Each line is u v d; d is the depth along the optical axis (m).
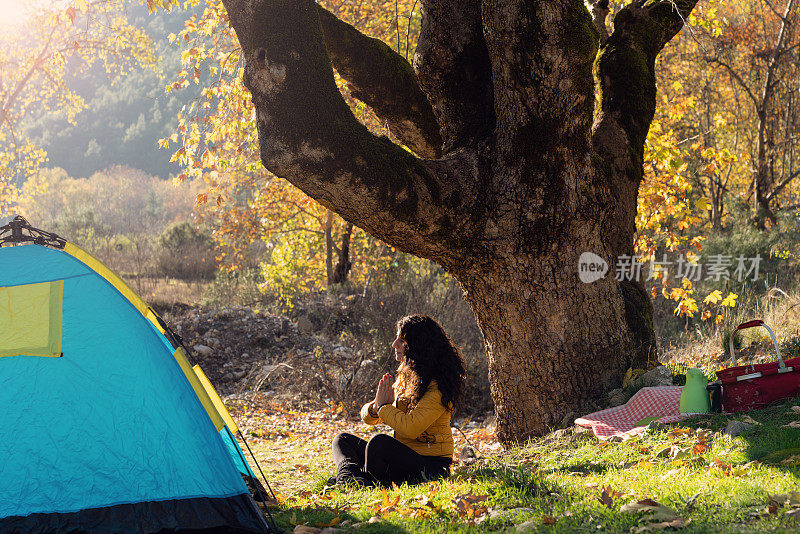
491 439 7.68
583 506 3.05
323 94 4.65
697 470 3.50
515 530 2.78
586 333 5.73
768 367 4.50
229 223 17.78
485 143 5.50
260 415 10.34
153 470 3.50
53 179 73.50
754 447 3.67
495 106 5.42
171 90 9.44
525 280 5.57
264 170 17.22
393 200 4.89
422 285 13.54
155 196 75.31
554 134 5.16
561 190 5.32
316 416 10.23
